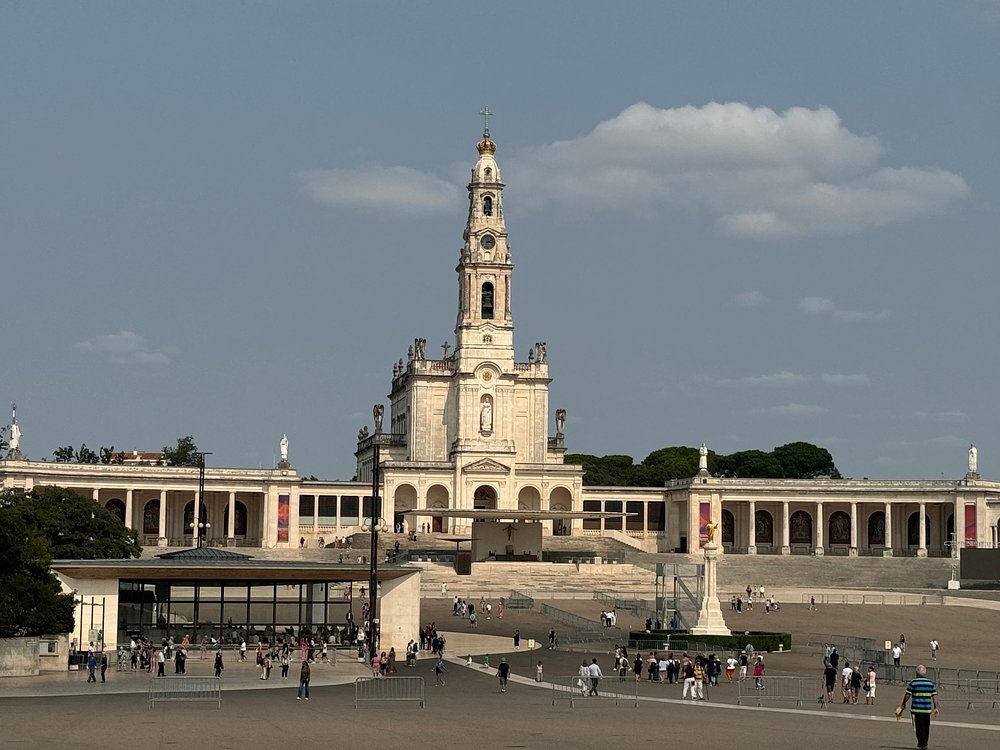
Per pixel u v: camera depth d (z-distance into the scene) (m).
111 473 193.62
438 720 70.50
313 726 67.06
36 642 97.06
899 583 182.88
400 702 80.94
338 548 192.75
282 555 186.12
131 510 197.50
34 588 96.81
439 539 198.88
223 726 66.75
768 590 170.75
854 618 141.75
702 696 85.31
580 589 159.88
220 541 198.75
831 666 92.38
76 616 107.62
